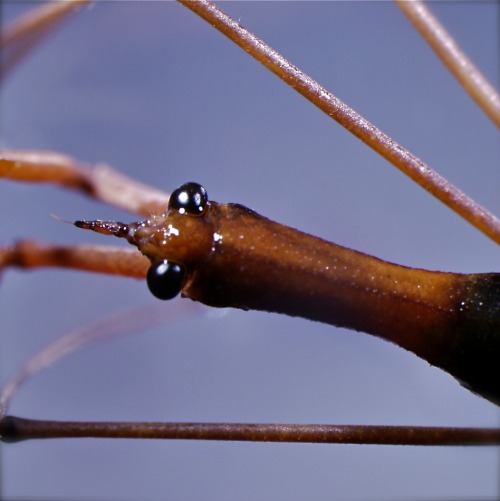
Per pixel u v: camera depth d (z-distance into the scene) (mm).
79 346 73
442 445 58
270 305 58
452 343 60
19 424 58
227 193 78
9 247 66
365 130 57
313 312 59
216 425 58
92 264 64
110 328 75
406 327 60
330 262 59
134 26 81
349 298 59
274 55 56
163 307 76
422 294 60
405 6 63
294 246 58
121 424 58
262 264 58
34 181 69
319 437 58
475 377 60
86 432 58
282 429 58
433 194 57
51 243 65
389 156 57
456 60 62
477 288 60
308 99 57
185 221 57
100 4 78
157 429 58
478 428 58
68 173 69
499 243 57
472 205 57
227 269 58
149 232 57
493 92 62
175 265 57
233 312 77
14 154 68
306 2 79
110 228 57
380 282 59
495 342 60
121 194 68
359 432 58
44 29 75
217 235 58
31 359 72
